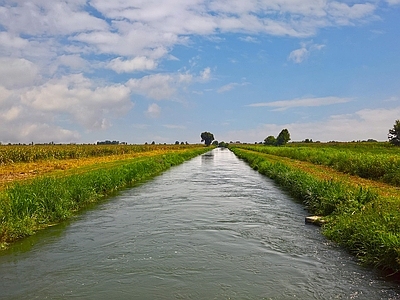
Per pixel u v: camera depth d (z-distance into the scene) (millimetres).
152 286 7848
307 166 34562
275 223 13539
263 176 31938
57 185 16031
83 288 7801
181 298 7273
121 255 9922
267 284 7914
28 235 12125
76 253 10172
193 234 11992
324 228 12391
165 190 22641
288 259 9508
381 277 8250
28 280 8289
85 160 45312
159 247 10594
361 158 27266
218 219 14219
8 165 36531
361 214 11141
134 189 23188
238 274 8492
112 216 14930
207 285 7883
